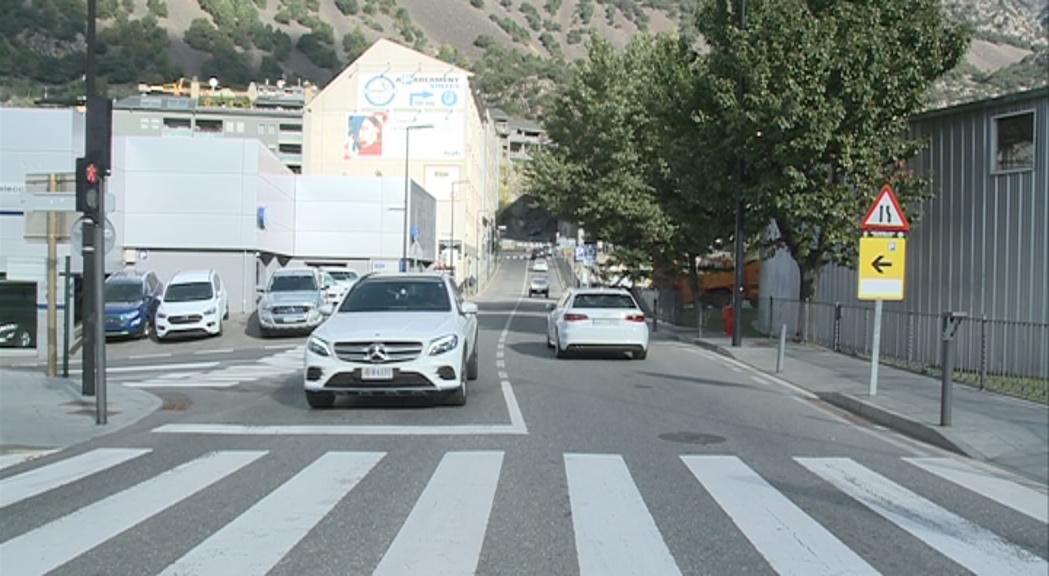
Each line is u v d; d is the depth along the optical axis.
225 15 156.62
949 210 20.95
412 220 59.91
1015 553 6.59
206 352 24.81
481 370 17.81
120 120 102.75
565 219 45.19
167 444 10.34
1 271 33.41
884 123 21.97
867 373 17.66
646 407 13.12
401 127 80.38
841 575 5.95
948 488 8.71
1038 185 18.80
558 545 6.44
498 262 116.88
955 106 20.69
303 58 161.25
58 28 120.12
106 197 12.22
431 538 6.59
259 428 11.29
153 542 6.51
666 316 39.41
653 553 6.29
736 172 24.08
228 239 40.34
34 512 7.38
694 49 27.28
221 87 126.69
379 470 8.82
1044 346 18.31
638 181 39.03
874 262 14.16
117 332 27.80
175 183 40.22
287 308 28.94
